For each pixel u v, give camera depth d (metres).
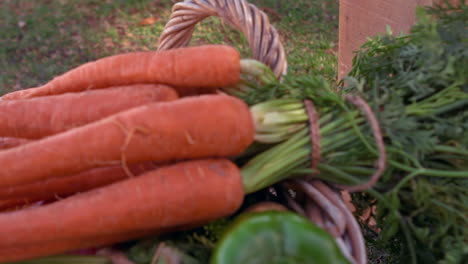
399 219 0.43
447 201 0.43
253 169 0.43
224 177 0.42
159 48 0.53
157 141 0.42
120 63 0.48
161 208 0.42
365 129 0.43
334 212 0.43
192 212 0.42
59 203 0.42
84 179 0.46
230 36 1.13
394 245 0.50
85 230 0.42
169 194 0.42
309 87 0.44
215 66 0.46
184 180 0.42
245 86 0.47
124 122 0.42
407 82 0.44
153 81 0.47
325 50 1.07
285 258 0.39
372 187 0.44
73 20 1.27
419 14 0.44
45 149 0.43
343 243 0.42
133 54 0.48
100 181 0.46
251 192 0.45
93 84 0.49
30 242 0.42
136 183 0.43
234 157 0.45
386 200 0.43
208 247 0.43
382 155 0.41
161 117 0.42
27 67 1.08
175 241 0.44
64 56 1.12
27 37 1.19
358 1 0.58
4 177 0.43
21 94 0.52
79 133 0.43
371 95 0.44
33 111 0.47
